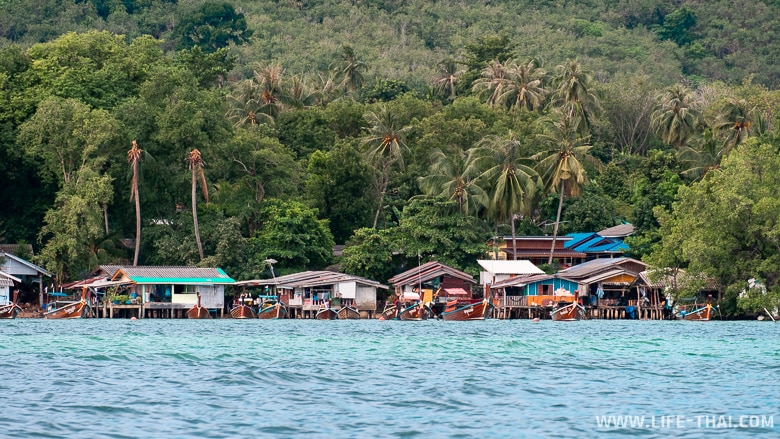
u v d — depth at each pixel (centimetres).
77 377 5791
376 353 7562
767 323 12550
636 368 6606
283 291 14062
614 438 4128
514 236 15450
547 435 4175
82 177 13525
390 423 4409
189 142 14788
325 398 5097
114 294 13362
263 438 4066
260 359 6981
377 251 14525
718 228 12712
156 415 4550
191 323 12056
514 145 15338
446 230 14738
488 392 5362
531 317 14025
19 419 4378
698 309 13238
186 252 14212
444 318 13188
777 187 12669
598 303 13925
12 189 15188
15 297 13425
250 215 15162
